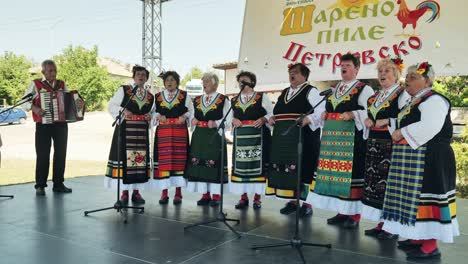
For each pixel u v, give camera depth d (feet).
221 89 58.65
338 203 10.87
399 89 9.72
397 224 9.07
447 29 12.10
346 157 10.70
